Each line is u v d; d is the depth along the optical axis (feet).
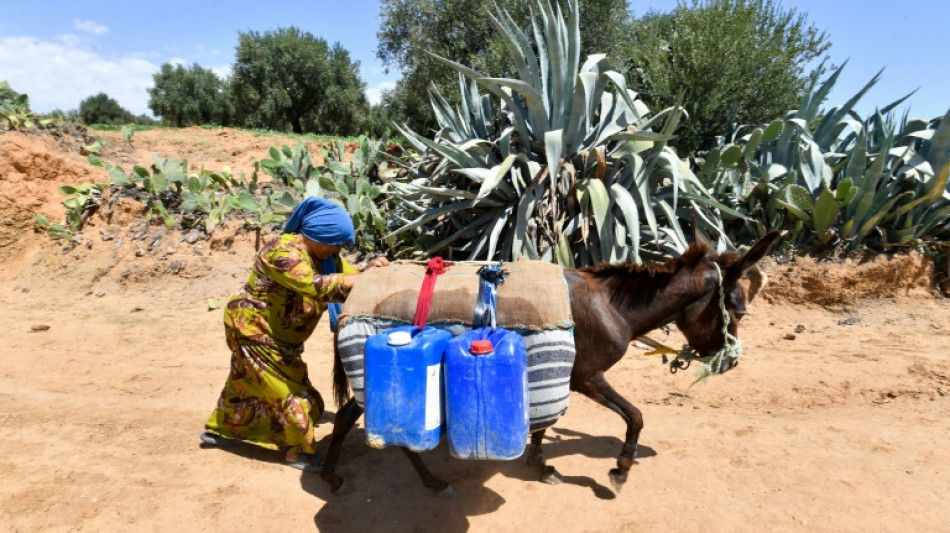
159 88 136.36
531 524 12.77
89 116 165.17
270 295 13.91
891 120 29.89
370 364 10.88
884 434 16.10
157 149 52.39
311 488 14.17
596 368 13.21
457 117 34.58
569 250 24.29
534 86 28.09
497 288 12.14
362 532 12.62
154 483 14.17
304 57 117.39
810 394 19.25
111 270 32.35
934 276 27.12
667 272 13.33
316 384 20.84
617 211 26.48
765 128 32.78
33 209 35.68
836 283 26.37
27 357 22.94
